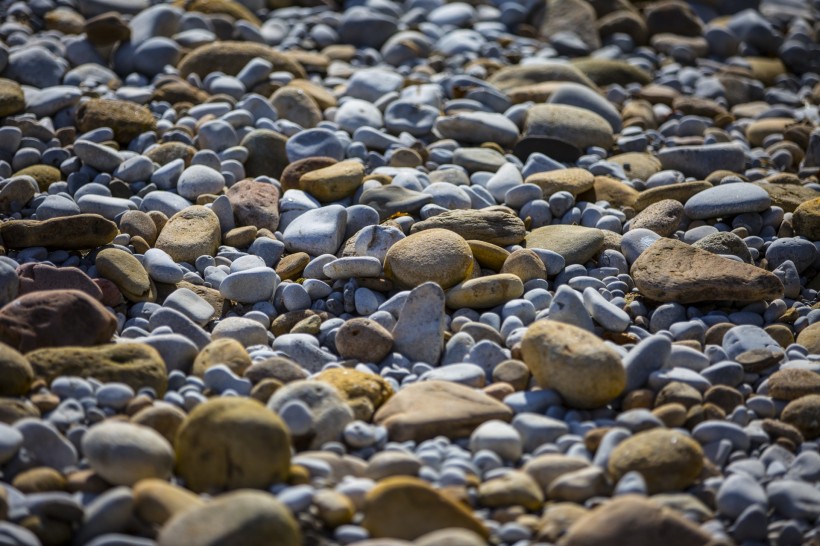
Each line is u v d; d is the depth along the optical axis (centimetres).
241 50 938
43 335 510
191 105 866
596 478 432
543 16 1207
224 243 684
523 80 976
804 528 430
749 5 1341
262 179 746
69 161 751
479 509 428
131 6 1071
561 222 720
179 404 485
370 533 401
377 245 637
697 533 393
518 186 729
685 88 1057
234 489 420
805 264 668
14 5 1048
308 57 999
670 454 443
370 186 730
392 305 587
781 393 522
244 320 573
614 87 996
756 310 611
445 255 602
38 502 394
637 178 812
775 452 479
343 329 556
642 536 390
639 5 1291
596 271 653
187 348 529
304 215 684
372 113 862
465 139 845
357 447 462
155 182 738
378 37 1097
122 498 395
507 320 576
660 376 517
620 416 486
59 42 979
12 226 624
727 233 666
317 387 477
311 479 431
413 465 438
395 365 545
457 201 711
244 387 496
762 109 1009
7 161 755
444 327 569
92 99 818
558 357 497
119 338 549
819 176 833
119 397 471
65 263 627
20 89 819
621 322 571
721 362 537
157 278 613
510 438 457
